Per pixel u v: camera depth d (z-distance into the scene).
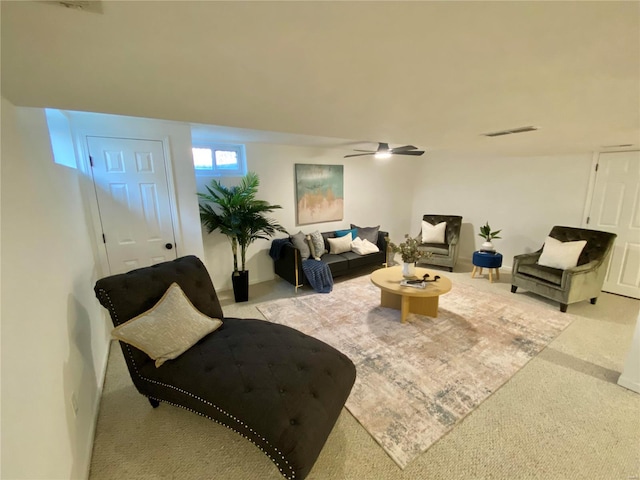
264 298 3.78
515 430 1.75
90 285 2.37
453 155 5.34
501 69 0.94
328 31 0.69
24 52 0.76
